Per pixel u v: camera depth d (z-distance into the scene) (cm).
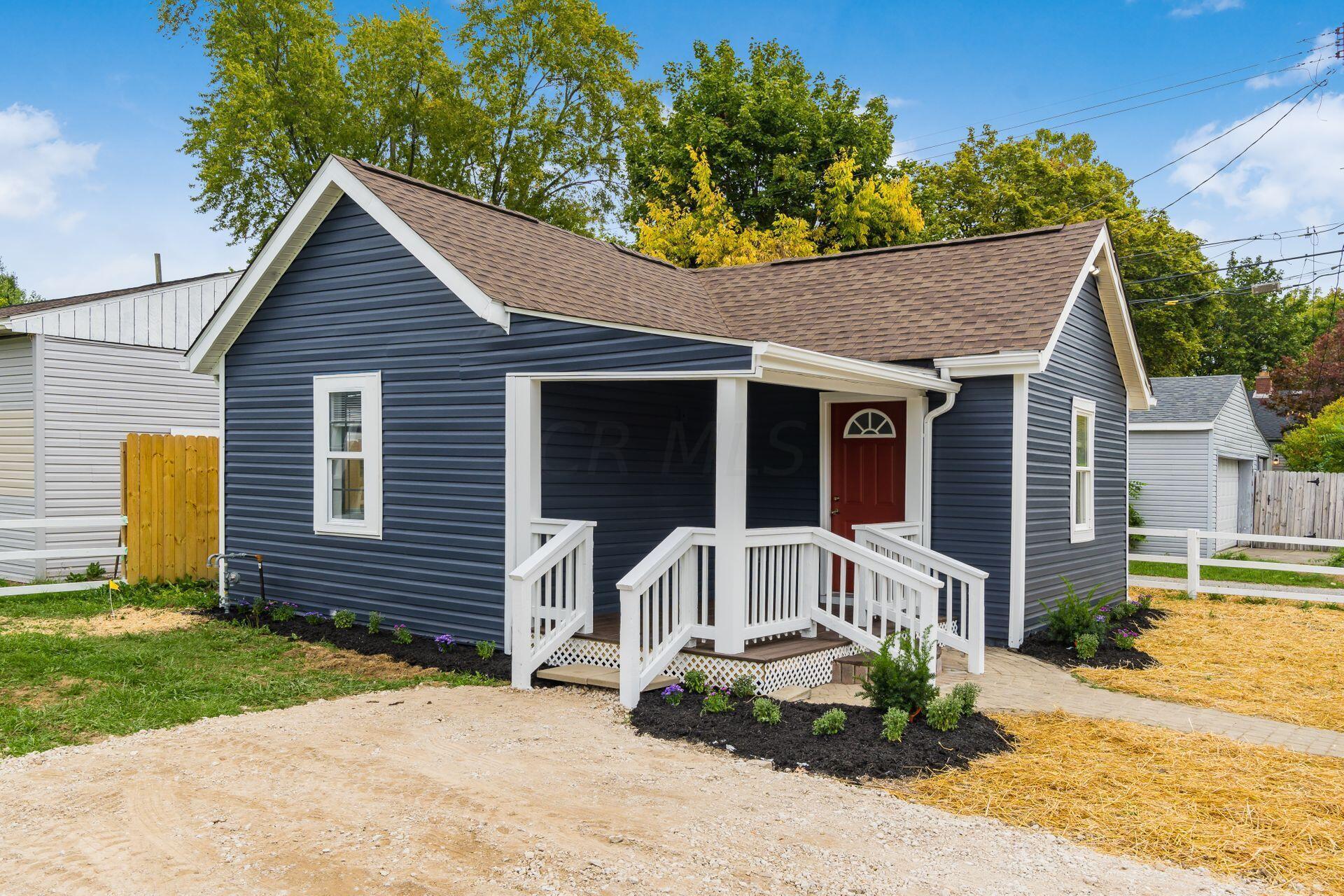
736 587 826
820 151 3114
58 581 1476
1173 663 1074
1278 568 1569
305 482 1163
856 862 487
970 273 1289
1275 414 4056
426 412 1044
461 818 536
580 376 911
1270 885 477
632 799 575
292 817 536
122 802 561
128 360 1631
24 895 440
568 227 3284
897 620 889
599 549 1064
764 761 659
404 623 1069
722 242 2748
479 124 3000
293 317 1173
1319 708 871
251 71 2677
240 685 860
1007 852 507
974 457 1117
